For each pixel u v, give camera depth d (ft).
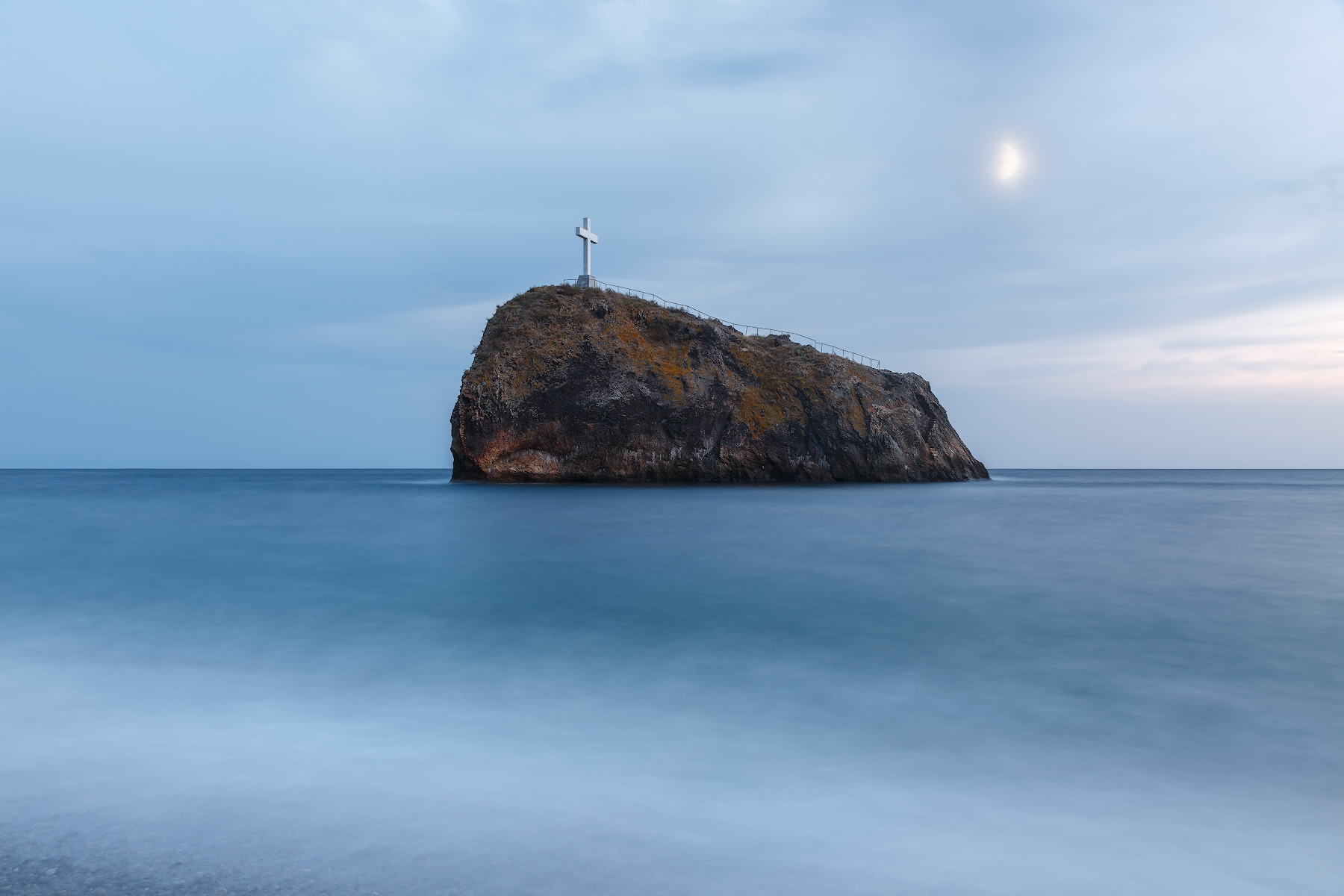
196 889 15.64
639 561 71.26
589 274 242.37
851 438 240.73
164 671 34.19
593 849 17.19
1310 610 48.70
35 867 16.44
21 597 52.16
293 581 59.26
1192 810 19.70
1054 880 16.05
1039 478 542.98
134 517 119.85
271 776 21.48
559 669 34.78
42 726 26.05
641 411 213.46
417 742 24.61
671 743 24.76
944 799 20.24
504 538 88.99
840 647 39.01
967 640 40.73
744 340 252.21
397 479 387.34
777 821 18.76
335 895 15.39
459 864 16.51
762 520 114.73
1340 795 20.77
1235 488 314.55
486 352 214.48
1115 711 28.55
